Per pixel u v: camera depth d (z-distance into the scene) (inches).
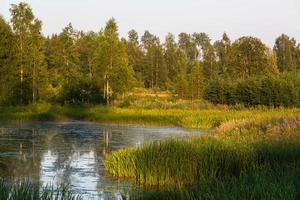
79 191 568.7
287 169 462.0
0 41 2220.7
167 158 610.5
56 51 2822.3
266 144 665.0
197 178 589.9
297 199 356.2
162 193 461.4
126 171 663.1
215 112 2010.3
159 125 1734.7
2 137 1190.9
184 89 3302.2
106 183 617.6
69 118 1994.3
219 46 5305.1
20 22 2290.8
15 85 2242.9
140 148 699.4
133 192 494.6
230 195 365.4
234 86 2501.2
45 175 677.3
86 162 804.0
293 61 5300.2
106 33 2561.5
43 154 894.4
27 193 370.0
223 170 590.9
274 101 2347.4
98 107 2228.1
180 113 1977.1
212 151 618.5
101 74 2549.2
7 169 721.6
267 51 3526.1
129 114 1943.9
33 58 2301.9
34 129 1445.6
